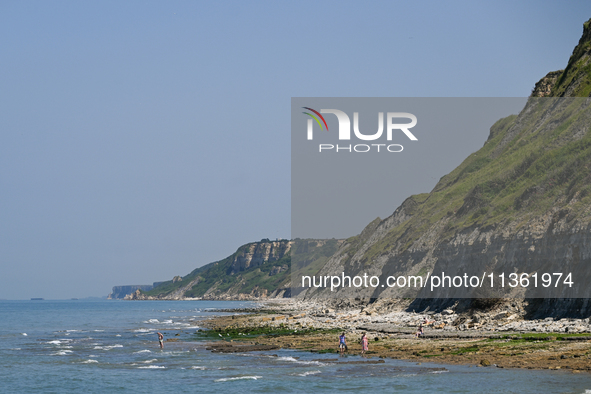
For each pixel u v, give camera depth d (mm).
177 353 55531
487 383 33219
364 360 44656
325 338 61656
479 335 50625
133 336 78250
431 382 34906
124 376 42812
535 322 52969
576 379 32594
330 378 38531
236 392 35719
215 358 51000
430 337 53594
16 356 55469
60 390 38250
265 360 48344
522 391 30406
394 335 58906
